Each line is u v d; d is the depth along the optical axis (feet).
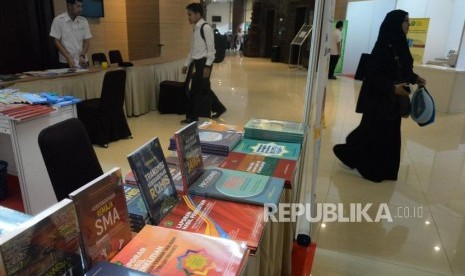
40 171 8.14
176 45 26.30
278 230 4.47
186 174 4.26
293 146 6.11
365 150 11.27
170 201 3.92
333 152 13.20
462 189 10.74
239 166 5.18
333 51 32.30
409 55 10.24
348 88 28.60
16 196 9.46
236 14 76.43
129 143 13.99
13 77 11.78
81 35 15.57
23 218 3.15
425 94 10.16
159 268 2.77
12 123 7.35
